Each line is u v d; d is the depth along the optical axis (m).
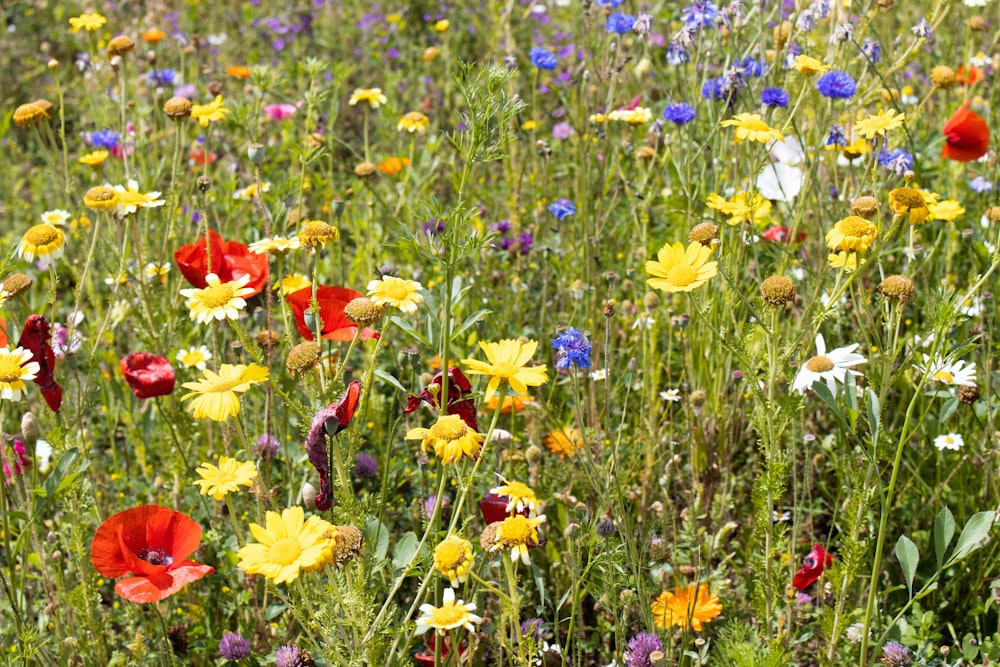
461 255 2.35
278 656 2.46
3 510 2.48
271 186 3.75
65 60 7.97
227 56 7.08
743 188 3.77
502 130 2.37
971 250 3.37
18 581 2.90
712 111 3.78
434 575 2.42
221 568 2.98
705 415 3.37
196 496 3.21
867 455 2.35
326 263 4.29
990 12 5.73
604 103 4.66
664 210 4.32
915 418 3.30
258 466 2.70
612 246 4.45
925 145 4.35
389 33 7.71
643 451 3.23
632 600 2.60
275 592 2.17
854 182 3.82
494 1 7.14
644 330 3.45
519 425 3.63
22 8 8.59
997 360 3.27
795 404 2.41
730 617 2.83
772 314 2.47
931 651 2.68
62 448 2.60
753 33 4.29
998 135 3.97
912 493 3.24
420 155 5.21
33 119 3.79
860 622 2.70
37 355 2.47
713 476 3.35
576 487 3.21
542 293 3.99
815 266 3.70
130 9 8.02
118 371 3.71
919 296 3.62
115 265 3.54
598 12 4.98
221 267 2.87
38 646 2.49
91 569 2.72
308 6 8.10
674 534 2.76
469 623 2.00
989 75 4.87
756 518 2.55
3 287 2.72
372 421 3.42
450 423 2.10
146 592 2.17
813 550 2.72
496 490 2.17
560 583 2.96
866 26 3.69
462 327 2.44
